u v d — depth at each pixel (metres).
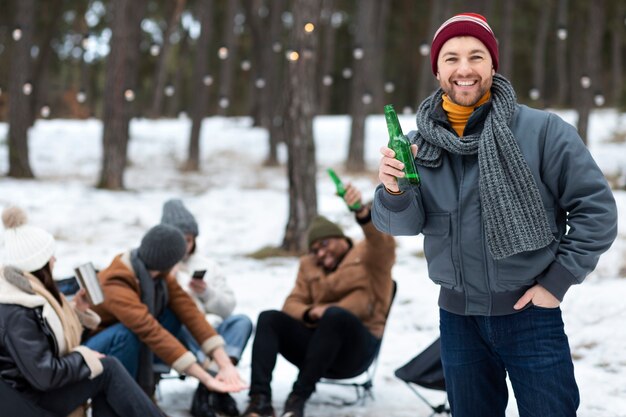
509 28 21.84
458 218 2.46
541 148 2.39
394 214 2.48
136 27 19.16
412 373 4.05
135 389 3.51
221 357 4.18
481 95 2.48
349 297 4.51
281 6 23.52
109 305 3.97
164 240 4.05
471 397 2.64
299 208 9.69
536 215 2.35
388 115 2.60
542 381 2.45
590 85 18.94
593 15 19.03
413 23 30.03
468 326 2.58
